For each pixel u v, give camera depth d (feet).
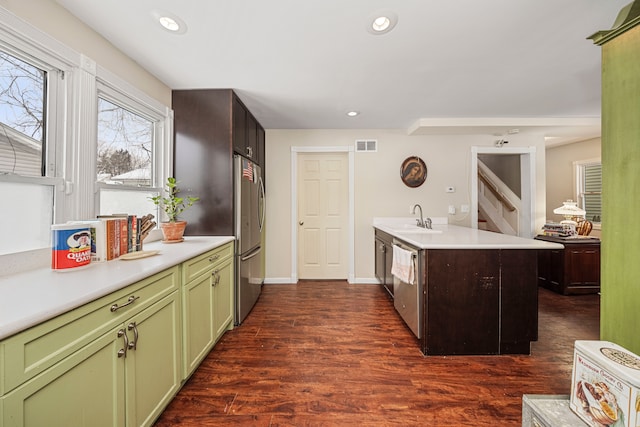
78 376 3.00
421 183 12.67
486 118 11.00
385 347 7.01
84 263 4.32
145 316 4.12
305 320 8.66
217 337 6.85
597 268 10.88
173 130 8.21
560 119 10.93
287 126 12.25
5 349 2.32
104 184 5.95
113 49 6.01
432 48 6.07
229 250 7.79
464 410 4.86
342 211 13.33
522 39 5.74
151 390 4.25
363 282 12.84
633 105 3.05
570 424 3.11
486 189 17.04
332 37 5.64
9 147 4.17
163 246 6.38
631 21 2.97
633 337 3.12
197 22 5.16
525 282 6.64
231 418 4.66
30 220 4.43
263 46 5.97
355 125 12.12
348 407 4.92
